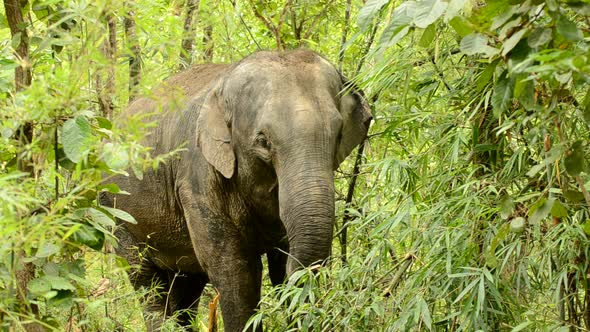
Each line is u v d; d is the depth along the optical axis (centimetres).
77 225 523
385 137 1011
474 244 768
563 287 775
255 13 1220
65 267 623
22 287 611
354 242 1105
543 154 732
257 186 1022
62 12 585
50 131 588
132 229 1266
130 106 1229
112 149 554
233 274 1082
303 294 823
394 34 610
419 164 904
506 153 866
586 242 718
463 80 845
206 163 1084
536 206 610
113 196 1273
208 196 1084
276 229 1070
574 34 511
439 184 841
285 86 989
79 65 535
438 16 567
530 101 552
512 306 799
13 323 577
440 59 852
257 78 1009
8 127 562
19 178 606
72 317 716
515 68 482
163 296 1280
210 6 963
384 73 823
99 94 616
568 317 751
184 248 1198
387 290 829
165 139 1156
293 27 1282
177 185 1137
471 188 847
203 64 1211
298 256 906
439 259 780
